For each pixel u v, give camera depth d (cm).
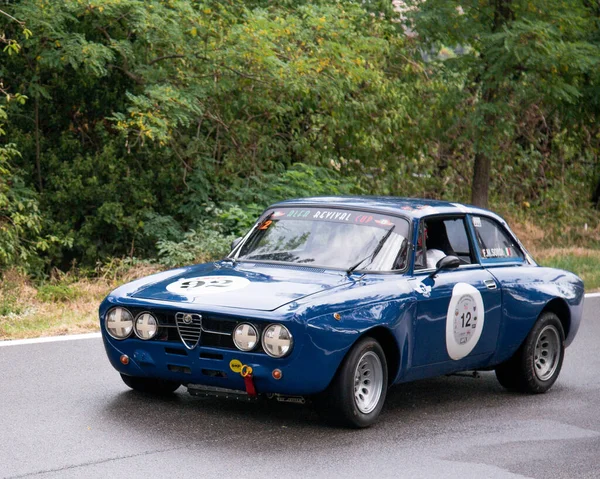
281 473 1085
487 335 1480
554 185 4725
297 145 3638
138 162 3319
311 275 1338
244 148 3500
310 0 3509
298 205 1492
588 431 1351
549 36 3278
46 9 2914
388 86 3703
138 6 3011
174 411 1338
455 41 3531
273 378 1200
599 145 4728
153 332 1262
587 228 4612
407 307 1319
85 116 3381
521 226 4419
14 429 1228
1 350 1725
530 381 1577
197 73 3259
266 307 1211
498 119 3625
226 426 1272
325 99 3497
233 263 1423
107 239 3222
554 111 4116
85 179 3178
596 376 1752
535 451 1233
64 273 2962
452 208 1512
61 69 2958
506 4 3419
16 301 2270
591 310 2527
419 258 1400
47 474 1052
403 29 3716
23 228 2844
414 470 1125
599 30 3753
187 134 3481
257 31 3112
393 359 1331
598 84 3709
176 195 3331
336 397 1248
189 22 3155
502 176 4656
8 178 2978
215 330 1223
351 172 3931
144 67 3138
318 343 1201
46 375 1538
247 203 3322
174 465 1098
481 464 1162
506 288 1518
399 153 4012
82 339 1844
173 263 2845
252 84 3325
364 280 1319
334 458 1153
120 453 1138
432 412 1431
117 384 1491
